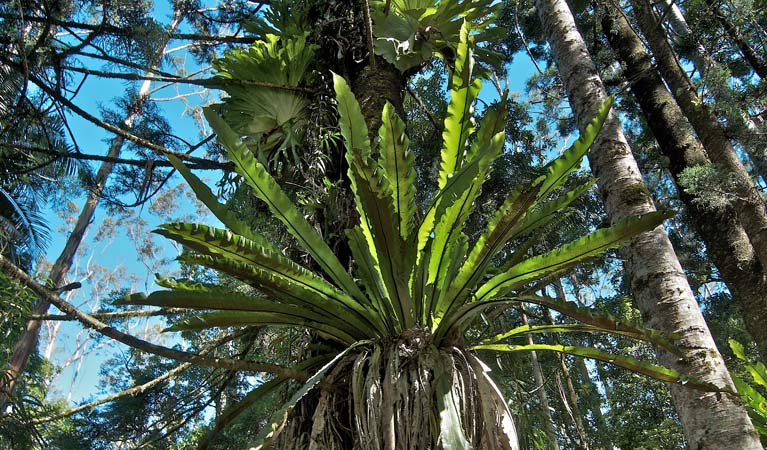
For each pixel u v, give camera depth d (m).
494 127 2.03
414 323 1.84
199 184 1.73
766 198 5.40
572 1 6.93
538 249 5.05
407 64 3.34
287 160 3.22
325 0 3.74
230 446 4.62
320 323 1.91
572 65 3.81
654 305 2.79
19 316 3.04
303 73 3.48
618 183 3.21
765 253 4.39
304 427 1.99
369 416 1.67
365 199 1.61
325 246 1.86
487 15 3.81
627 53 6.79
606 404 7.44
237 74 3.50
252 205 3.39
